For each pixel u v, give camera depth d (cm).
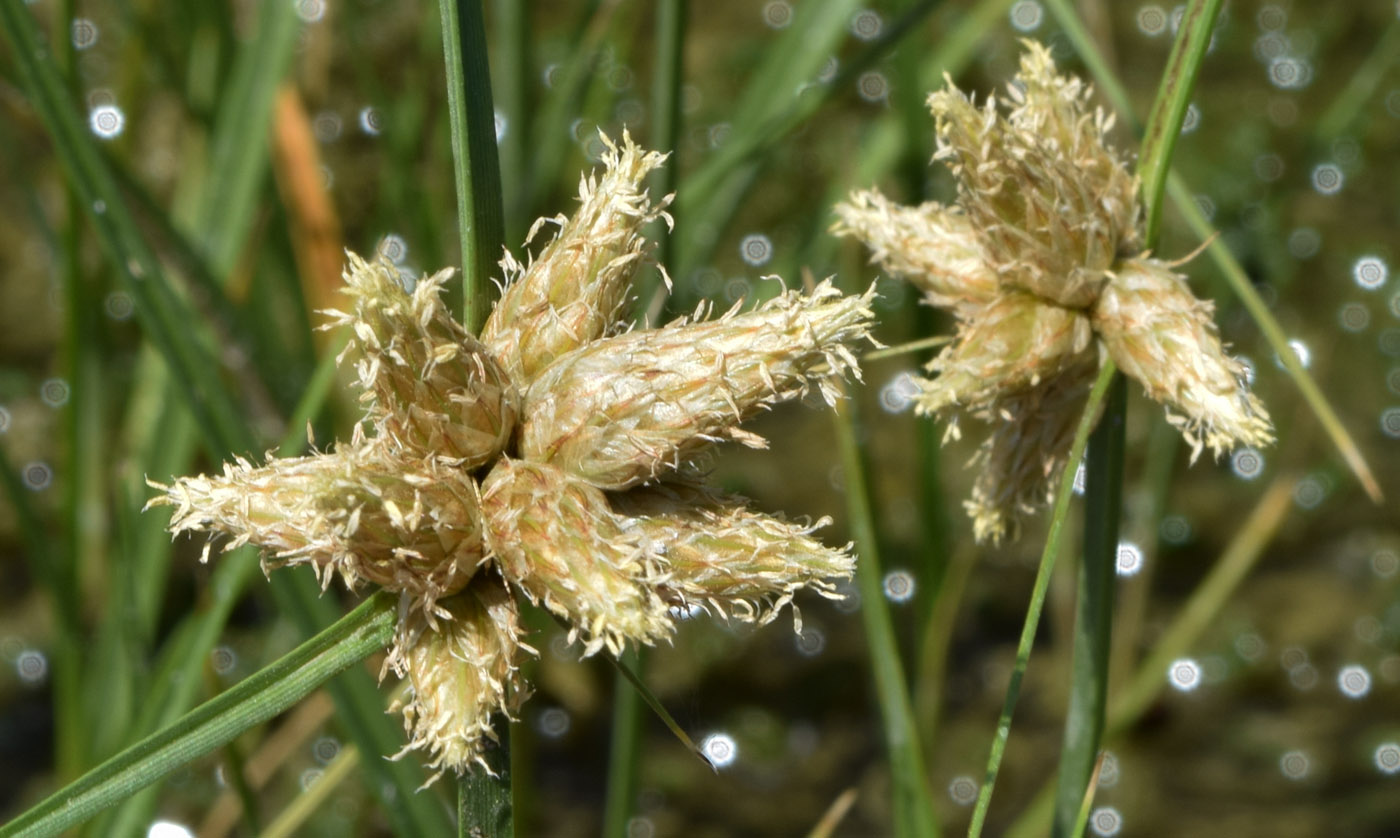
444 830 23
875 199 22
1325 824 31
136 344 37
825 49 27
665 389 19
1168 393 21
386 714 23
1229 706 34
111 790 19
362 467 19
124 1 27
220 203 26
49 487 37
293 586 23
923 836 24
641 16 37
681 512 19
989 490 22
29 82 23
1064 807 22
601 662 35
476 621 19
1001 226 21
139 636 26
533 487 19
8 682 34
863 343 36
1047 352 21
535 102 29
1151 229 21
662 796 33
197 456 36
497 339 20
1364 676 35
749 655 36
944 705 35
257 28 26
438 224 29
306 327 28
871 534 24
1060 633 35
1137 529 37
